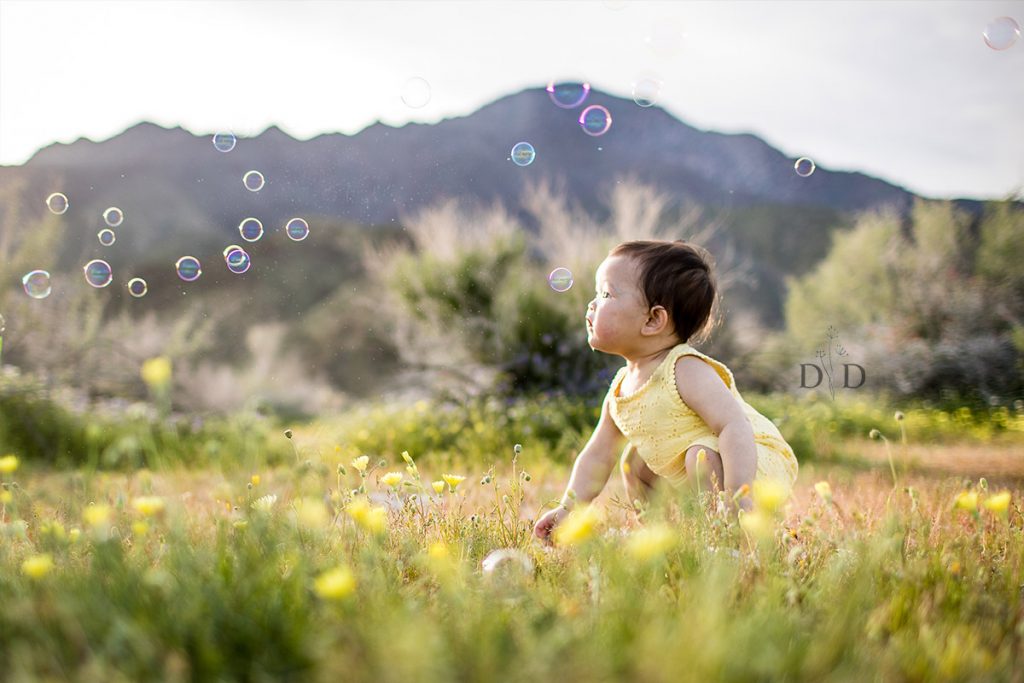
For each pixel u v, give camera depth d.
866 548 1.27
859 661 1.00
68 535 1.55
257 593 1.12
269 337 14.62
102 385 7.52
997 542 1.63
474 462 3.95
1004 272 9.41
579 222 7.54
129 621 1.03
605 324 2.08
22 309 7.34
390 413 6.14
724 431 1.92
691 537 1.39
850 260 10.63
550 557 1.53
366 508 1.47
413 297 7.24
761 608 1.10
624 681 0.90
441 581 1.31
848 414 6.55
